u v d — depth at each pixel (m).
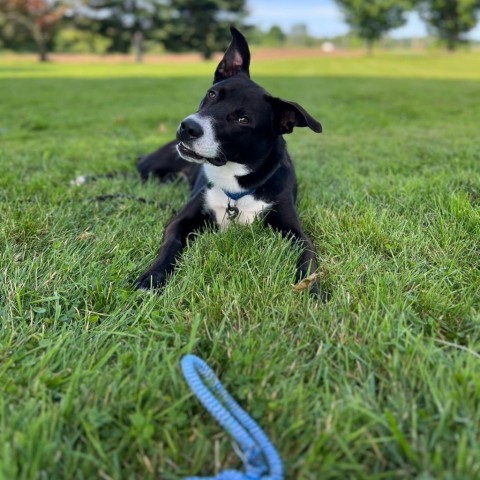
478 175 1.07
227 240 0.73
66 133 1.97
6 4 11.49
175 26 13.95
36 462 0.35
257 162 0.82
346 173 1.19
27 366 0.47
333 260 0.72
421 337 0.51
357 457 0.39
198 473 0.38
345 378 0.46
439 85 4.38
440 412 0.41
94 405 0.42
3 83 4.59
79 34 14.82
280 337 0.52
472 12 15.78
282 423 0.41
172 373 0.45
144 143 1.70
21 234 0.76
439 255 0.71
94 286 0.62
